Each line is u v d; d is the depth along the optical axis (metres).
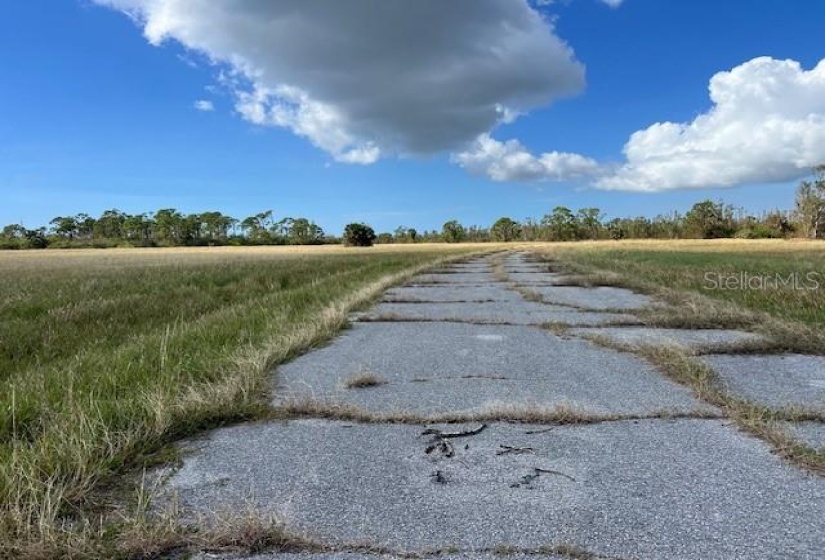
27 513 2.34
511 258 37.19
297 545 2.28
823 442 3.32
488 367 5.44
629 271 17.80
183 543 2.29
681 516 2.49
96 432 3.24
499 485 2.84
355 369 5.38
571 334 7.20
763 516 2.48
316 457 3.23
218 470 3.05
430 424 3.79
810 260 25.00
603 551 2.21
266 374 5.00
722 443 3.38
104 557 2.16
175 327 7.52
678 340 6.56
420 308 10.18
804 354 5.76
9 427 3.66
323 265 26.77
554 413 3.86
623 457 3.18
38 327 8.14
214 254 63.09
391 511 2.57
